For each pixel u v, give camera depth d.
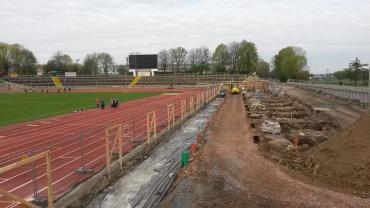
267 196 13.60
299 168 17.41
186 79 123.38
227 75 125.25
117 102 49.38
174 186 15.23
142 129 29.45
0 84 112.00
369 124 17.84
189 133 28.34
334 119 33.97
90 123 34.47
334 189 14.31
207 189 14.50
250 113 39.75
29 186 15.20
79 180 15.70
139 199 14.17
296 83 102.19
